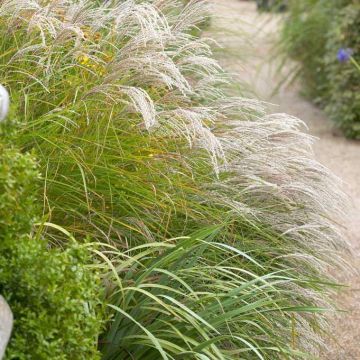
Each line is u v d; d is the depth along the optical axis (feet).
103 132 14.82
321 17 34.83
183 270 13.12
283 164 17.06
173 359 11.98
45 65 15.02
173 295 13.17
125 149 14.88
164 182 14.82
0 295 9.77
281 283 15.05
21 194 10.12
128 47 15.29
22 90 14.42
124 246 14.17
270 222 16.08
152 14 16.61
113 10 16.29
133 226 14.43
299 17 35.73
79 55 15.31
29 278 10.12
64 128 14.34
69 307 10.25
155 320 12.92
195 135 15.34
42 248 10.58
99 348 12.68
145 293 12.01
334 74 32.40
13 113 10.55
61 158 14.05
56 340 10.23
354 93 31.94
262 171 16.31
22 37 15.79
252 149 16.71
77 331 10.33
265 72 38.75
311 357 13.88
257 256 15.51
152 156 14.70
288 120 17.88
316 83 36.04
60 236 13.87
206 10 19.97
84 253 10.72
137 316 12.71
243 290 13.78
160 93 16.85
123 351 12.74
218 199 15.37
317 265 16.05
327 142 32.12
